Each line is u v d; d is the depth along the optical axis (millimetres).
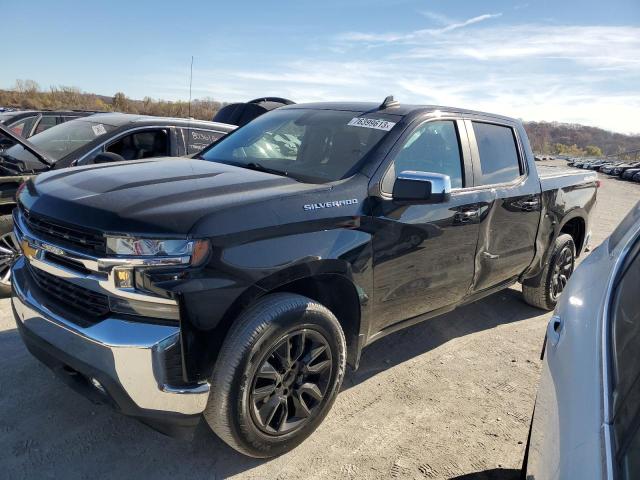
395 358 4074
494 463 2902
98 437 2840
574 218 5367
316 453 2861
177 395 2338
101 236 2326
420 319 3699
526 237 4488
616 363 1500
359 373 3785
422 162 3479
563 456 1425
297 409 2793
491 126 4258
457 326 4832
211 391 2461
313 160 3355
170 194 2582
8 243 4523
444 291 3691
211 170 3189
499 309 5359
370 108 3773
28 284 2787
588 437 1361
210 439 2912
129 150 5777
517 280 4793
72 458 2664
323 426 3109
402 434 3092
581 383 1585
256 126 4090
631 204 17984
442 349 4305
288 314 2588
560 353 1914
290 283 2850
